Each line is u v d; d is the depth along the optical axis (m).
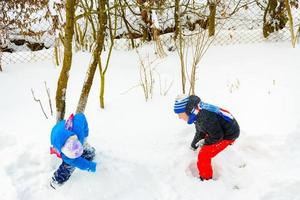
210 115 3.60
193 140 4.14
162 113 4.82
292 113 4.66
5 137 4.38
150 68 5.75
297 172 3.96
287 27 7.16
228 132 3.73
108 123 4.65
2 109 5.07
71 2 3.60
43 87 5.67
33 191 3.72
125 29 7.73
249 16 7.98
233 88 5.31
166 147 4.28
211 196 3.82
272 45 6.81
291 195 3.78
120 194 3.78
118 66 6.24
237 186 3.93
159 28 7.14
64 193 3.71
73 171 3.83
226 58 6.37
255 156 4.21
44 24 7.66
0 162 3.98
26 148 4.14
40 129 4.53
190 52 6.64
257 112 4.73
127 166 4.00
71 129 3.48
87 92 4.20
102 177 3.86
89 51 6.96
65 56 3.83
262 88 5.24
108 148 4.21
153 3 6.61
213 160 4.16
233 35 7.24
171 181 3.94
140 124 4.63
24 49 7.62
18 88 5.66
